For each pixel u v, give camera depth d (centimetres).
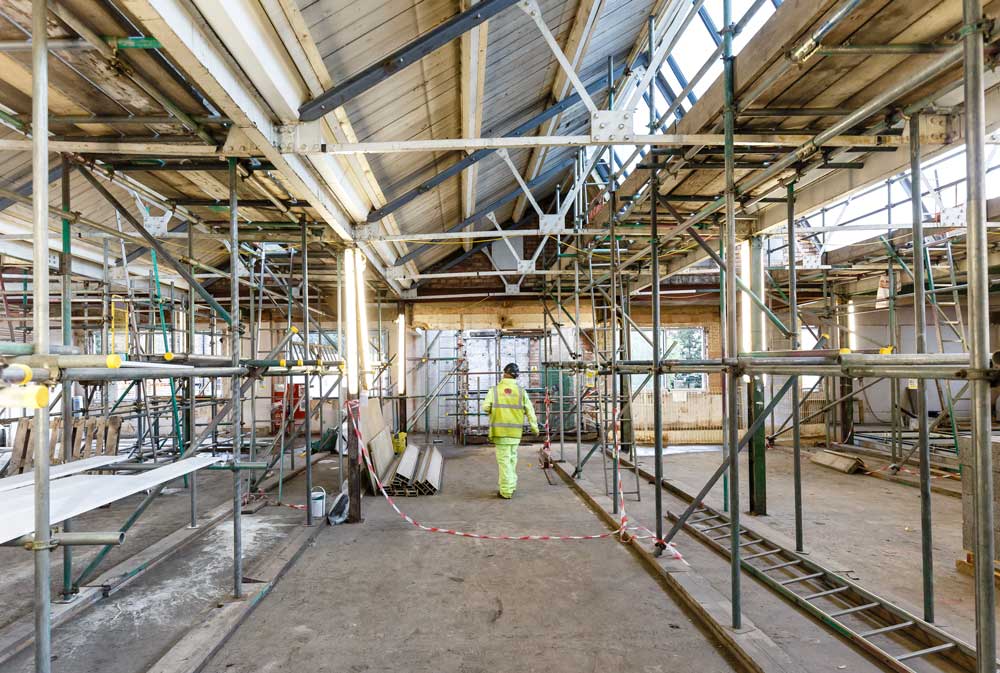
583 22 396
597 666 261
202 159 355
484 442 1067
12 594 341
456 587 355
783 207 522
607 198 572
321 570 387
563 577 372
